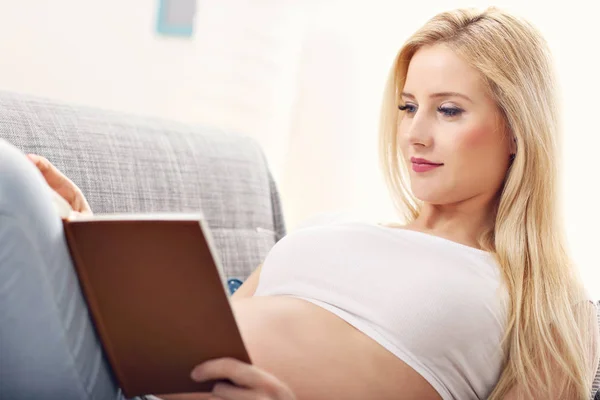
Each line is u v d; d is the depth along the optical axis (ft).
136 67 9.82
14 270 2.36
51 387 2.61
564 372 3.70
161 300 2.65
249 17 8.54
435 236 4.01
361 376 3.50
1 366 2.55
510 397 3.68
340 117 8.38
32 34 9.20
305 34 8.62
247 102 8.56
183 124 5.32
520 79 3.94
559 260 3.96
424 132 4.00
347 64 8.38
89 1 9.51
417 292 3.70
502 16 4.09
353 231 4.17
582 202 6.19
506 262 3.89
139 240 2.51
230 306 2.63
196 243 2.48
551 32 6.54
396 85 4.60
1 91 4.25
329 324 3.67
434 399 3.62
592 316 3.93
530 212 3.98
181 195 4.86
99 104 9.68
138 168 4.66
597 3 6.29
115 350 2.82
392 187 4.76
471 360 3.69
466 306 3.67
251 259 5.22
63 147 4.28
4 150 2.37
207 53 8.91
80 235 2.56
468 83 3.90
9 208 2.31
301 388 3.39
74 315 2.58
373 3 8.25
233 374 2.78
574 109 6.30
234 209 5.23
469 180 3.99
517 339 3.71
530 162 3.98
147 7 9.76
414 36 4.25
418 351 3.61
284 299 3.83
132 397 2.98
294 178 8.58
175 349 2.81
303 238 4.28
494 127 3.94
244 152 5.57
